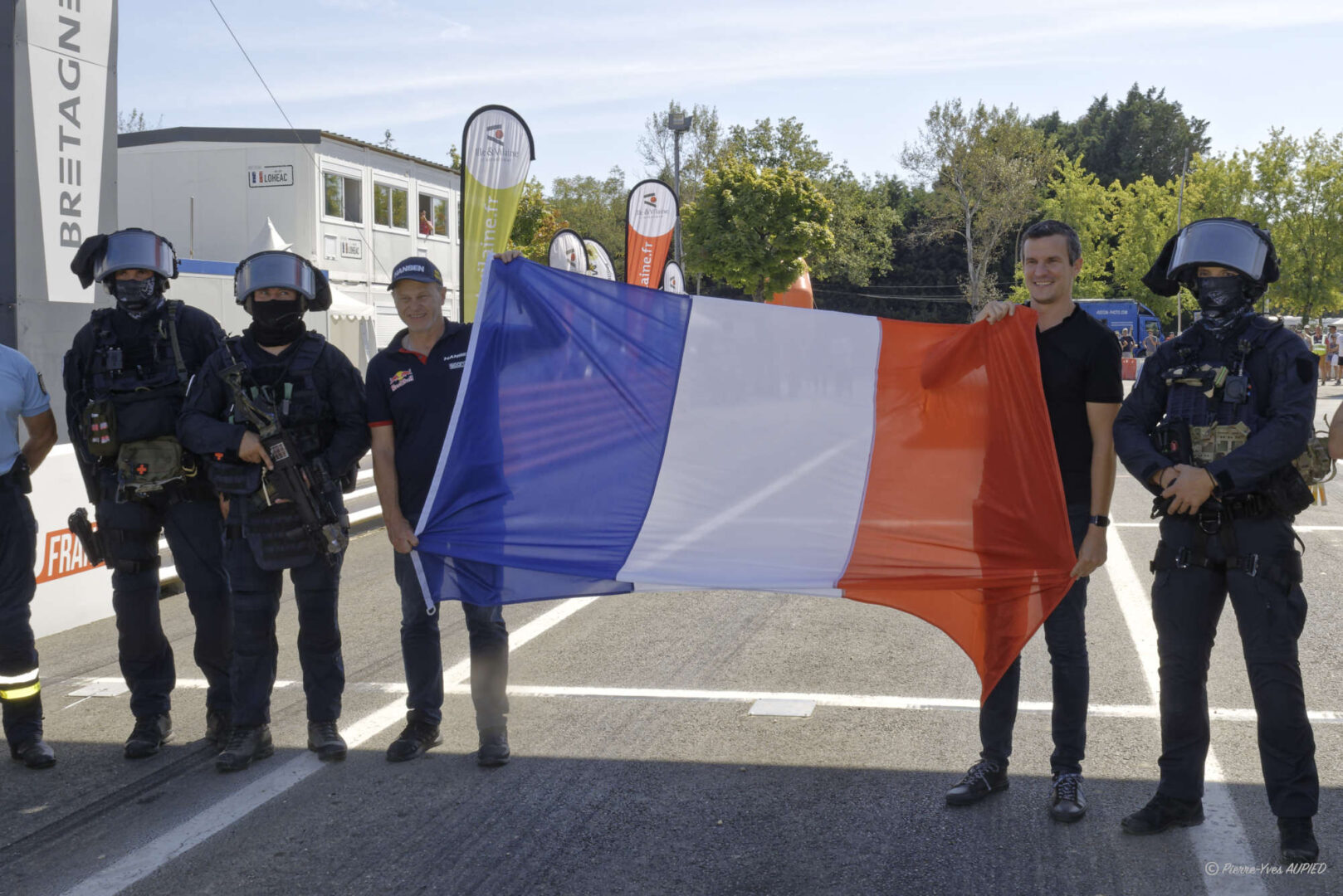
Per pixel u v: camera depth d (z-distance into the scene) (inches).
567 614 298.2
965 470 166.2
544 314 177.3
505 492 176.2
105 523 191.6
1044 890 139.7
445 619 299.4
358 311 1042.1
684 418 176.2
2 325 382.6
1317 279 1904.5
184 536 192.4
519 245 1966.0
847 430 172.2
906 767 183.5
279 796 175.3
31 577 192.4
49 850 156.7
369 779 182.1
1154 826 154.3
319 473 184.7
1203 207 2117.4
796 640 268.7
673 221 844.0
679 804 169.9
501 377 176.7
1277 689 144.9
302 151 1042.7
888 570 169.2
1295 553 147.6
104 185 412.2
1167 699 155.1
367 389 191.9
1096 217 2871.6
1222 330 151.0
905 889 140.9
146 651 195.9
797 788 175.3
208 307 879.7
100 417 187.0
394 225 1200.8
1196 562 150.1
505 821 164.6
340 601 324.2
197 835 160.7
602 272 799.1
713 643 266.5
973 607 168.7
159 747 196.4
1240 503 147.2
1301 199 1910.7
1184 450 148.4
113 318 193.3
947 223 2783.0
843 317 172.6
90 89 403.9
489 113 487.8
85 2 400.2
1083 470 163.2
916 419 168.9
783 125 2930.6
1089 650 255.3
